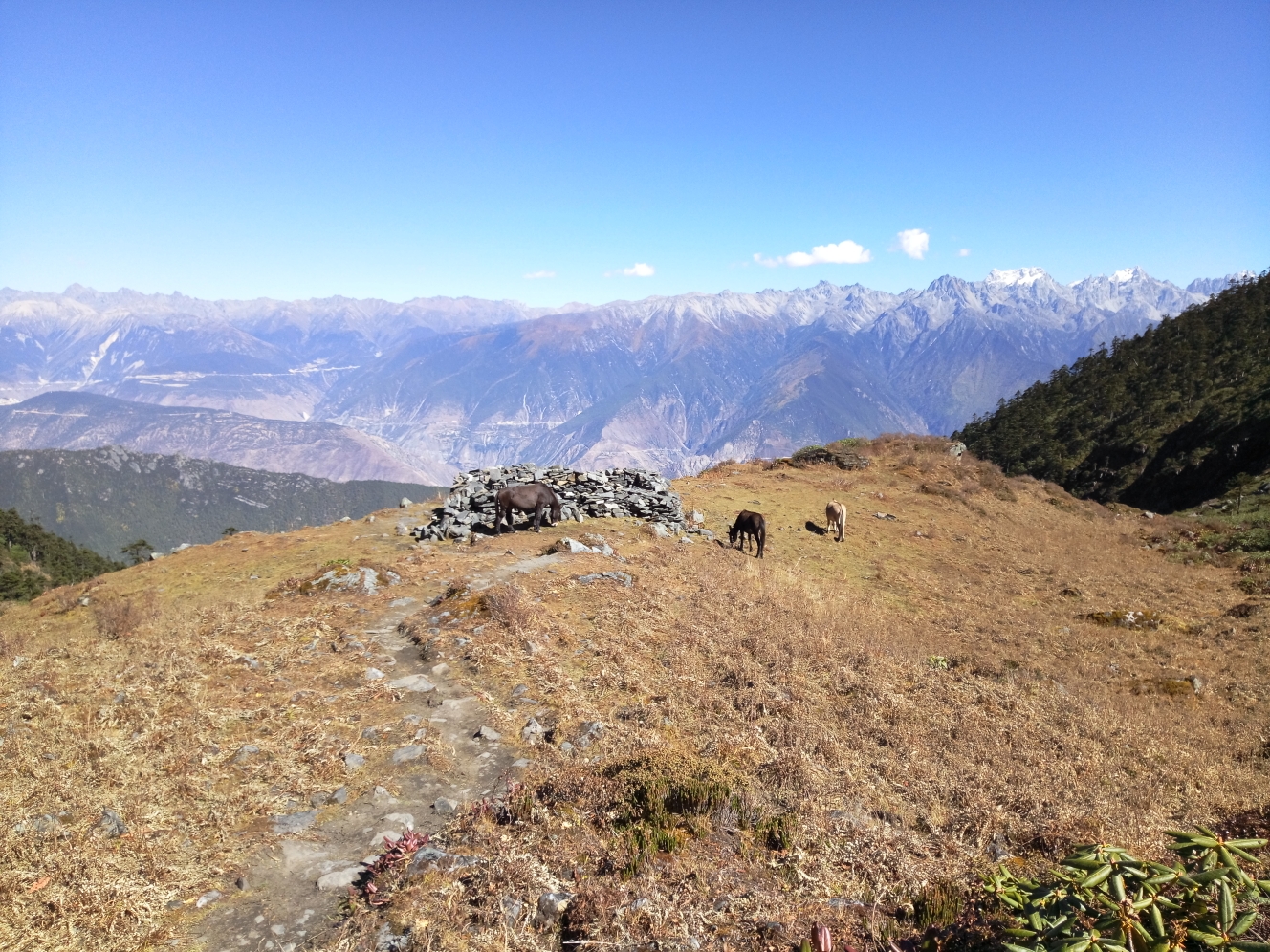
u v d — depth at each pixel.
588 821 7.18
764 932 5.65
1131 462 77.75
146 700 10.16
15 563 90.38
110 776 8.10
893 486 36.00
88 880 6.27
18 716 9.80
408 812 7.71
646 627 13.62
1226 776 10.34
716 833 7.05
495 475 24.58
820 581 20.97
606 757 8.66
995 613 19.95
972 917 5.40
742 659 12.49
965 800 8.35
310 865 6.81
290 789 8.02
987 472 40.06
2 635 14.51
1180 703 13.97
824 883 6.46
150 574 19.92
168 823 7.29
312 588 15.77
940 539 28.45
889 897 6.28
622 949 5.51
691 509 26.98
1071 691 13.50
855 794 8.25
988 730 10.87
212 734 9.18
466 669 11.36
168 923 5.98
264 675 11.19
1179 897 4.15
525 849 6.71
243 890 6.42
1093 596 22.53
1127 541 32.56
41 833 7.02
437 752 8.82
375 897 6.07
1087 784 9.46
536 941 5.65
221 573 19.22
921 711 11.30
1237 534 31.41
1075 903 4.29
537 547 19.23
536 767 8.54
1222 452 57.09
